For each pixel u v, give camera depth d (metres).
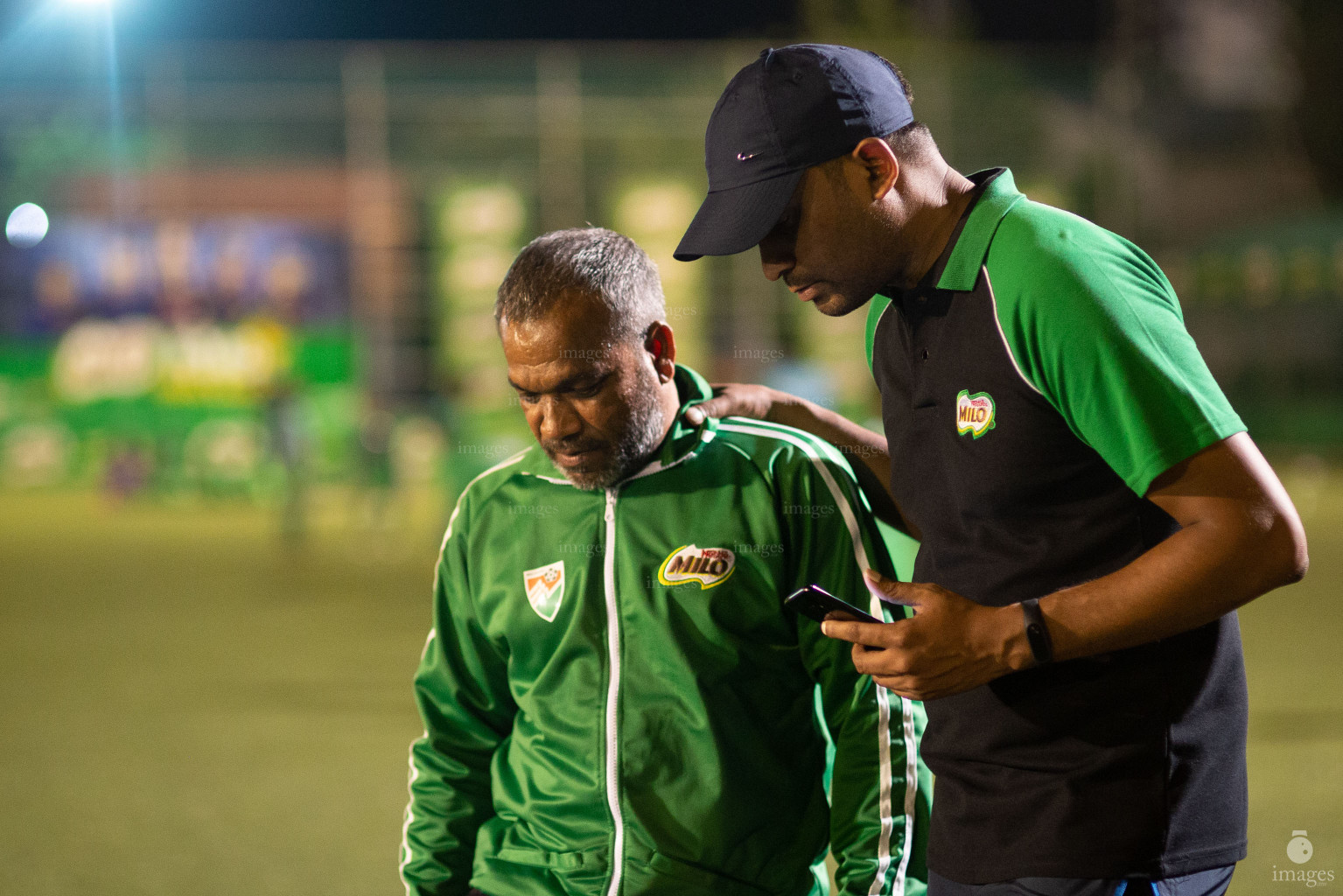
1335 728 8.69
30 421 34.34
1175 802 2.61
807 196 2.71
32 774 8.27
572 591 3.21
